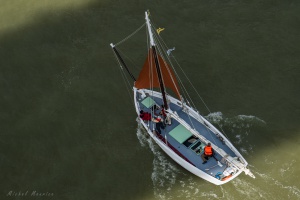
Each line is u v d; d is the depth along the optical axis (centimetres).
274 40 4784
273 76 4462
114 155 4003
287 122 4062
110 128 4222
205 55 4744
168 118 3903
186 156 3725
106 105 4422
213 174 3578
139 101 4159
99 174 3872
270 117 4119
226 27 4981
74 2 5466
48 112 4409
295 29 4859
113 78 4656
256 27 4934
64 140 4162
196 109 4266
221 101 4316
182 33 4991
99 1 5453
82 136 4181
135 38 5025
